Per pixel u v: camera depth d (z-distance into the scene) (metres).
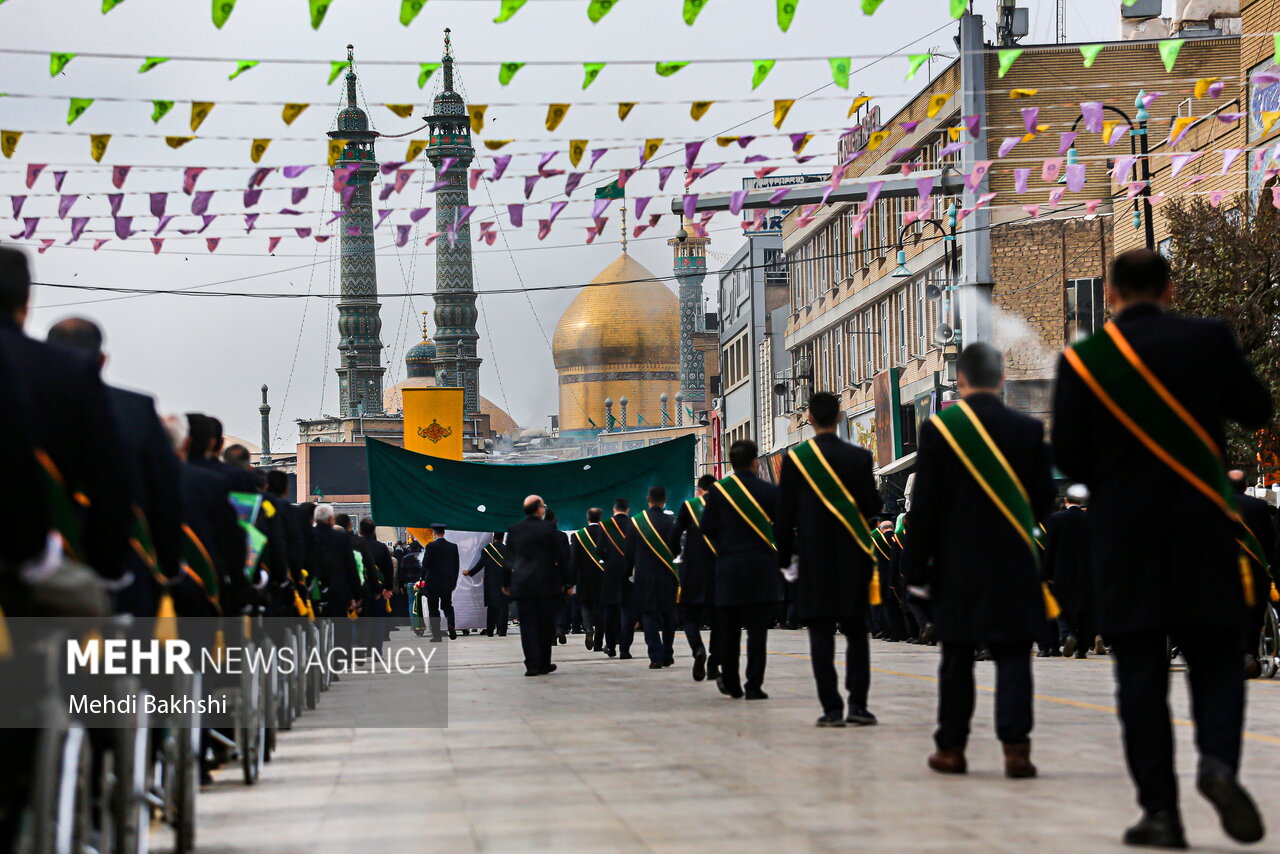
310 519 20.17
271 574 12.97
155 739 8.74
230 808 10.53
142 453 8.21
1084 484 8.41
